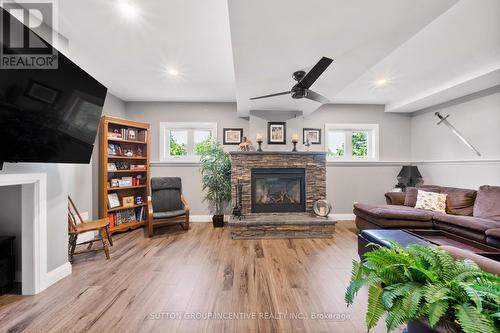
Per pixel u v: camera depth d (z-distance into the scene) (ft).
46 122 5.39
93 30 7.00
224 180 13.12
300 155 12.39
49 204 6.62
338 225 13.24
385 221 9.93
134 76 10.53
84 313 5.33
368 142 15.03
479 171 10.85
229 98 13.76
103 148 11.35
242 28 5.46
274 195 12.59
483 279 2.40
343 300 5.87
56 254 6.84
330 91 9.73
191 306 5.60
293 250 9.28
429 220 9.68
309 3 4.64
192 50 8.24
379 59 6.97
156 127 14.30
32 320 5.09
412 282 2.56
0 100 4.37
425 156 13.88
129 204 12.52
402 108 13.92
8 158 4.85
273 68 7.61
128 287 6.47
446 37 7.09
